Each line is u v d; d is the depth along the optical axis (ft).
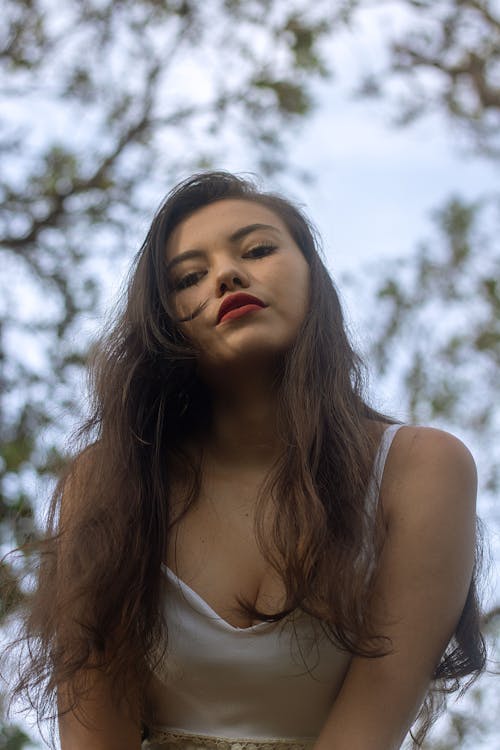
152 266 7.25
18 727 10.61
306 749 6.47
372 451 6.75
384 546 6.50
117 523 6.81
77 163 17.11
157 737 6.72
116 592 6.64
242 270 6.91
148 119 17.66
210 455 7.08
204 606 6.42
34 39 17.62
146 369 7.23
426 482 6.59
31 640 6.99
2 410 13.98
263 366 6.92
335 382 6.88
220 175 7.48
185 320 7.00
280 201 7.35
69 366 14.57
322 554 6.34
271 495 6.64
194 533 6.78
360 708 6.24
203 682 6.48
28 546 7.31
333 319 7.12
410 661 6.33
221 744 6.49
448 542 6.51
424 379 18.75
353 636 6.28
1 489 12.66
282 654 6.34
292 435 6.72
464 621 7.01
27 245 16.57
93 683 6.74
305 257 7.26
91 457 7.28
